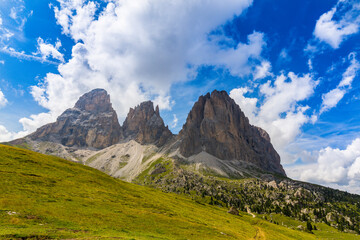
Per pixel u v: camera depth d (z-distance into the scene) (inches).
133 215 2246.6
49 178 2773.1
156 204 3213.6
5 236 1131.9
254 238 2891.2
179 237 1881.2
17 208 1649.9
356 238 6574.8
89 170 4160.9
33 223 1448.1
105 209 2219.5
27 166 3006.9
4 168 2613.2
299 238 4414.4
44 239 1195.9
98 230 1567.4
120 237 1430.9
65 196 2287.2
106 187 3376.0
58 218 1651.1
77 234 1371.8
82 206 2107.5
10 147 3673.7
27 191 2106.3
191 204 4835.1
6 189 2012.8
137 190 4210.1
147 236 1667.1
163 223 2239.2
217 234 2310.5
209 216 3727.9
